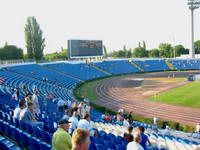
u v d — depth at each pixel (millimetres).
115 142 11086
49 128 10961
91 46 78938
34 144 7898
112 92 52312
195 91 46250
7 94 25812
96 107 35125
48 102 28406
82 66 83250
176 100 40344
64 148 5465
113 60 99688
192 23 106375
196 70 94625
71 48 74438
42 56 81125
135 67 97000
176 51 138375
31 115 10898
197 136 21047
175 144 13953
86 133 3693
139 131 9523
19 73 54062
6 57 76062
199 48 148250
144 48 145125
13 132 9453
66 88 55031
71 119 10531
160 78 73125
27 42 78812
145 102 41000
